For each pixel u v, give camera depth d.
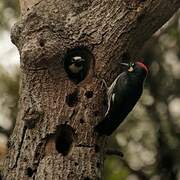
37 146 11.56
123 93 11.96
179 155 21.97
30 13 12.14
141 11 12.38
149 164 22.17
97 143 11.79
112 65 12.22
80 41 12.01
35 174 11.45
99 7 12.32
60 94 11.84
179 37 22.52
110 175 21.72
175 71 22.69
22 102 12.01
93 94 11.91
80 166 11.48
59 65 11.88
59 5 12.26
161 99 22.48
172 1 12.70
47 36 11.89
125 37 12.30
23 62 11.93
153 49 22.30
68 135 11.83
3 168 11.93
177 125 22.33
